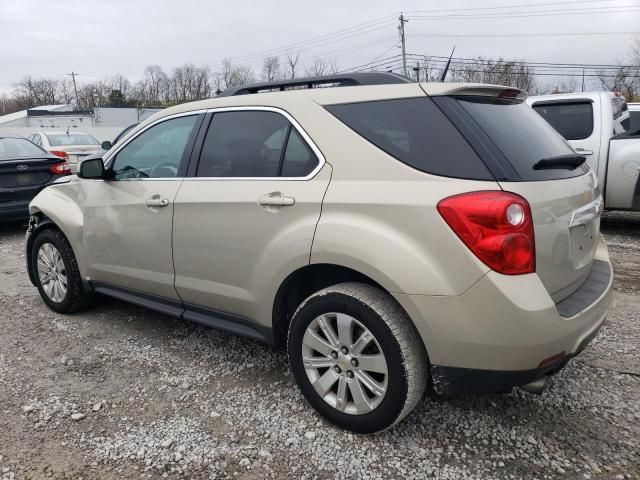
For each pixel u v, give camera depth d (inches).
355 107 106.4
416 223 91.8
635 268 220.7
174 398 122.3
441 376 94.3
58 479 95.9
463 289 88.0
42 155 334.3
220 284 124.2
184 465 99.2
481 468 96.3
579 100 283.9
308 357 109.7
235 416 114.4
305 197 105.9
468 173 91.0
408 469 96.5
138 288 148.2
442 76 147.9
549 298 89.3
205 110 133.3
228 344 151.2
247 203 115.4
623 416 111.0
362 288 100.5
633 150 263.0
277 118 116.8
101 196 153.9
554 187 96.5
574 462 97.3
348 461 99.0
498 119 102.3
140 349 148.9
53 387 128.3
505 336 86.9
